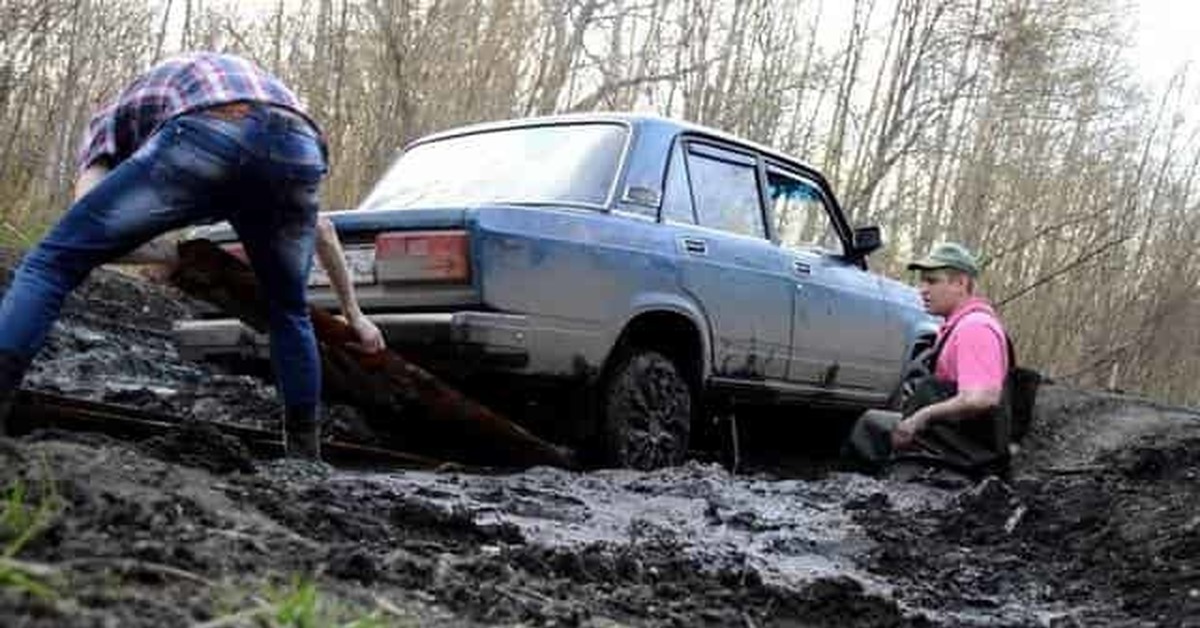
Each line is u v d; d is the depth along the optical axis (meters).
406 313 5.64
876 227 7.71
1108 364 20.38
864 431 6.55
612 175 6.30
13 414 4.30
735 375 6.80
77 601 2.30
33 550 2.53
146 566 2.54
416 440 6.21
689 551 4.24
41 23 10.36
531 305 5.66
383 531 3.54
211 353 6.30
